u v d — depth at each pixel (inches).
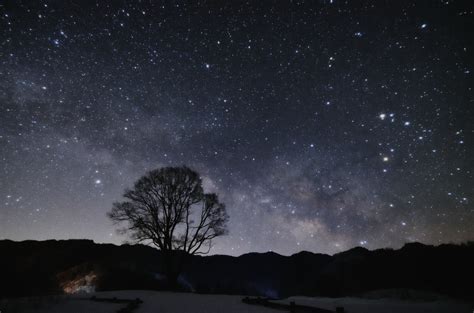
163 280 875.4
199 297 548.1
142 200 829.2
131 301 441.4
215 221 857.5
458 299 474.6
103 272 855.7
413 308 379.9
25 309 345.7
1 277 686.5
